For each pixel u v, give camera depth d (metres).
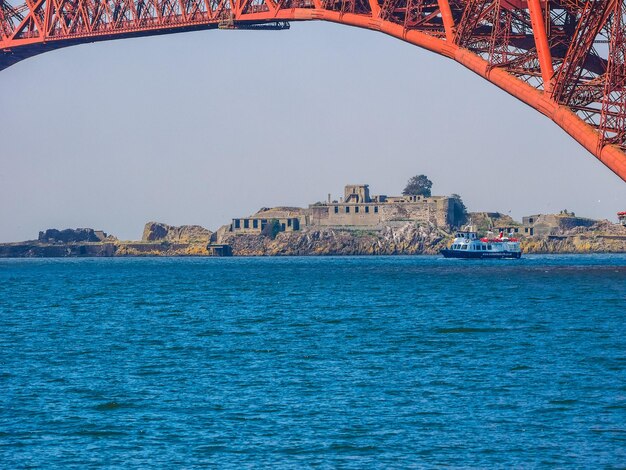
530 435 71.88
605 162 157.62
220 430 74.06
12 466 66.56
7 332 133.38
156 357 107.31
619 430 72.88
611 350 106.06
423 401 81.88
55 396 85.75
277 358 105.00
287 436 72.19
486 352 106.19
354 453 68.25
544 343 112.25
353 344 114.75
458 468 65.19
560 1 166.75
